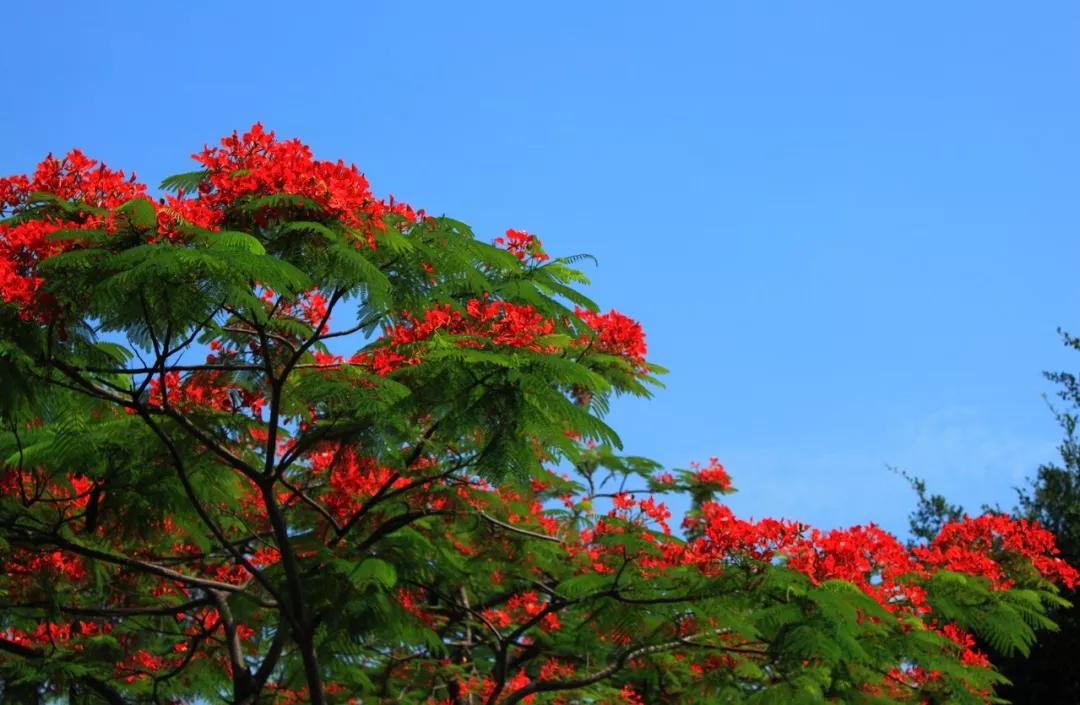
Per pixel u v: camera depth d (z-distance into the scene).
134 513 10.39
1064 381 20.33
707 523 10.26
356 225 8.62
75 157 8.73
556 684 11.91
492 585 14.02
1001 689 18.55
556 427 8.91
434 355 8.68
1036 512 19.92
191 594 13.73
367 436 10.00
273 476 9.98
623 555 10.67
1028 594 12.35
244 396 10.91
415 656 14.85
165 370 8.81
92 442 10.02
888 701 11.25
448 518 12.08
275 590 10.24
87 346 8.49
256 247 7.43
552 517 14.73
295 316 10.16
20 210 8.70
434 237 9.33
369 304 8.49
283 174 8.41
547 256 11.16
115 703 11.52
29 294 7.76
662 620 10.81
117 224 7.75
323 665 11.26
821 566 9.91
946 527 13.58
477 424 8.61
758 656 11.77
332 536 11.84
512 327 8.95
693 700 12.89
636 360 11.09
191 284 7.73
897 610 10.86
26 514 10.42
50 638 11.55
